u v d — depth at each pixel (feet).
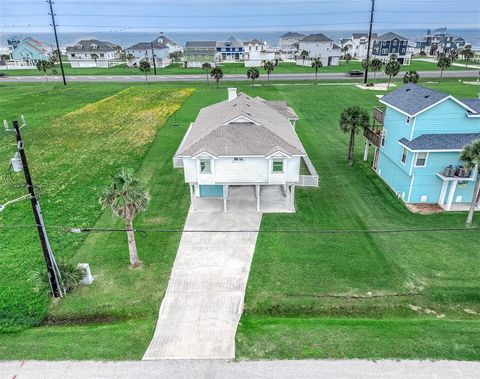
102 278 68.28
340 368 49.16
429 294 63.46
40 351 53.01
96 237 80.74
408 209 90.68
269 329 56.34
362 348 52.21
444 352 51.31
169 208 92.27
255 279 67.51
